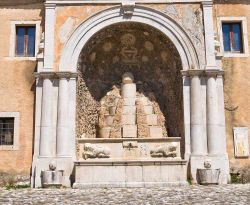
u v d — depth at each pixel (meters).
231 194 12.97
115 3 19.19
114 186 16.75
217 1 20.05
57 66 18.61
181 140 18.53
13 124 19.06
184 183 16.73
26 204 11.58
